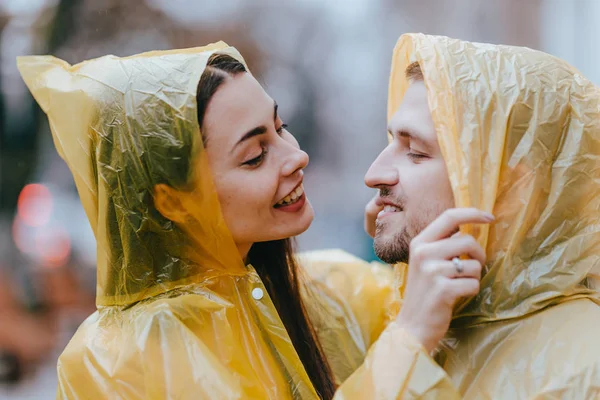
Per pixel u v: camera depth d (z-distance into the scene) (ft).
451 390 4.51
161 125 5.40
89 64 5.75
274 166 5.63
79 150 5.63
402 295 5.96
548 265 5.12
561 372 4.75
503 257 5.10
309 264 6.79
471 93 5.15
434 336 4.64
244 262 6.06
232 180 5.52
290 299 6.19
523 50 5.39
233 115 5.49
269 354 5.71
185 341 5.26
